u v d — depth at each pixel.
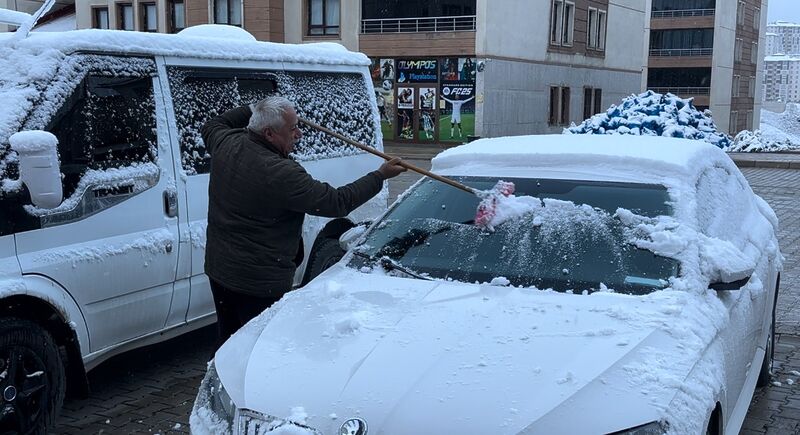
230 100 5.89
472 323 3.34
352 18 33.00
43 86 4.59
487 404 2.78
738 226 4.64
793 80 181.38
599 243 3.88
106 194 4.83
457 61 32.00
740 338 3.90
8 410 4.21
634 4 44.75
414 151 29.66
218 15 33.59
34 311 4.52
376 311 3.55
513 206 4.16
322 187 4.16
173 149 5.35
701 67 62.19
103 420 4.93
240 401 3.06
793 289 8.06
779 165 22.06
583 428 2.69
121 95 5.04
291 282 4.52
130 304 5.00
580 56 39.44
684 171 4.22
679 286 3.57
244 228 4.29
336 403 2.89
